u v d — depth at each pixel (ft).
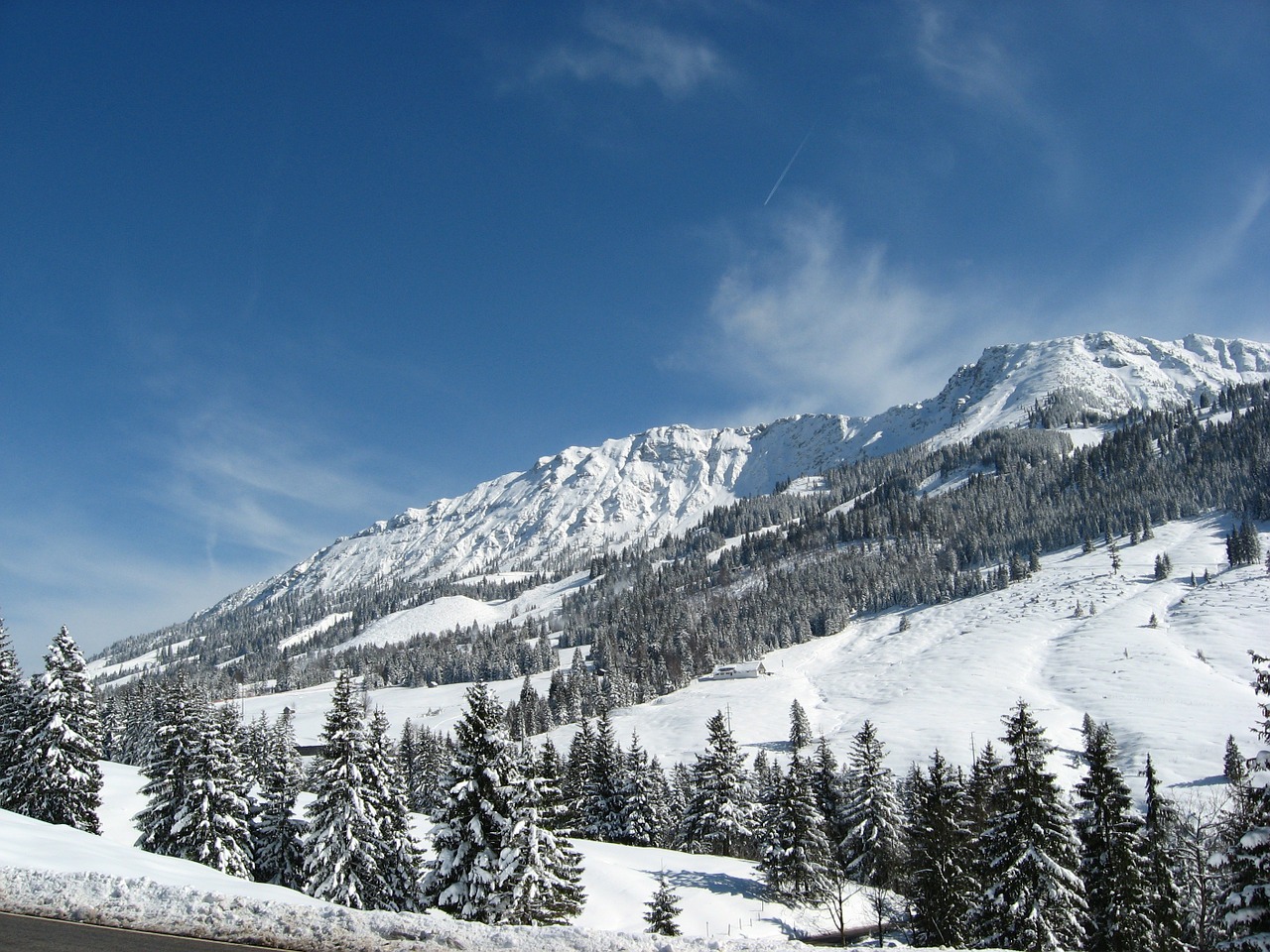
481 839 115.34
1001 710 409.28
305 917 58.29
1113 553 644.69
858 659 597.52
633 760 255.29
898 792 244.01
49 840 94.68
